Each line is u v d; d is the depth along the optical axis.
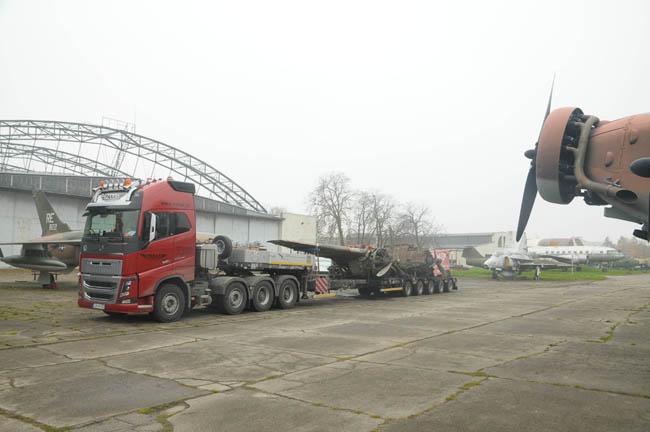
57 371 6.67
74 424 4.51
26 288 22.48
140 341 9.20
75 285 25.05
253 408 5.00
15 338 9.38
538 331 10.87
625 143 6.38
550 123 7.12
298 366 7.06
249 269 14.84
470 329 11.14
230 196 78.81
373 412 4.86
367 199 65.88
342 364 7.20
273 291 15.20
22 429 4.37
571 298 21.52
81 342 9.02
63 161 74.56
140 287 11.11
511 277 45.84
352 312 14.91
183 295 12.34
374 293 23.05
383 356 7.84
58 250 22.67
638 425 4.46
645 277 52.69
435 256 26.48
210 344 8.91
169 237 11.82
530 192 8.43
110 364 7.15
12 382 6.06
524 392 5.62
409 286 22.86
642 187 6.14
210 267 13.22
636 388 5.82
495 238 98.44
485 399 5.33
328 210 65.81
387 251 21.45
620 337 10.04
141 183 11.78
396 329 11.06
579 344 9.12
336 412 4.86
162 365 7.10
